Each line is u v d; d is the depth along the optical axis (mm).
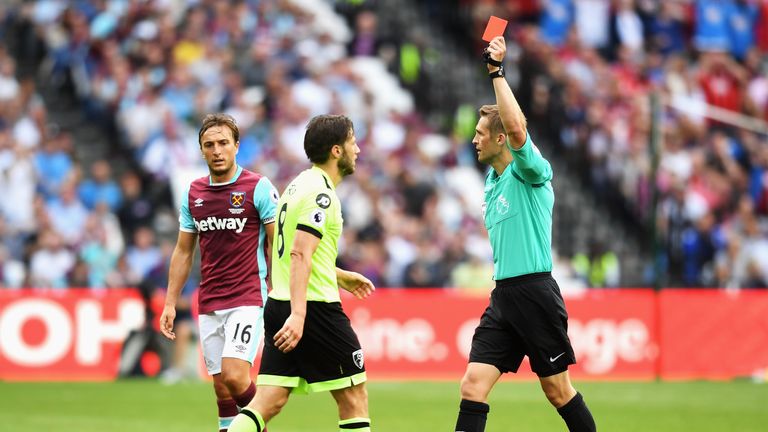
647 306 58750
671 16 83625
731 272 65250
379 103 75375
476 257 63594
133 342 55375
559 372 26172
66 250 60781
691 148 72312
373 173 68125
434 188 68062
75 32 72938
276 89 71000
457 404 45625
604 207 72312
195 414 42000
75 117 72000
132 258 58781
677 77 79438
